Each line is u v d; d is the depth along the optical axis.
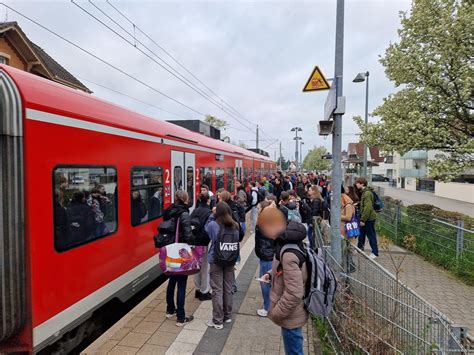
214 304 4.34
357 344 3.51
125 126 4.97
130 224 5.09
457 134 10.02
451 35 9.15
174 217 4.42
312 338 4.21
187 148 8.08
